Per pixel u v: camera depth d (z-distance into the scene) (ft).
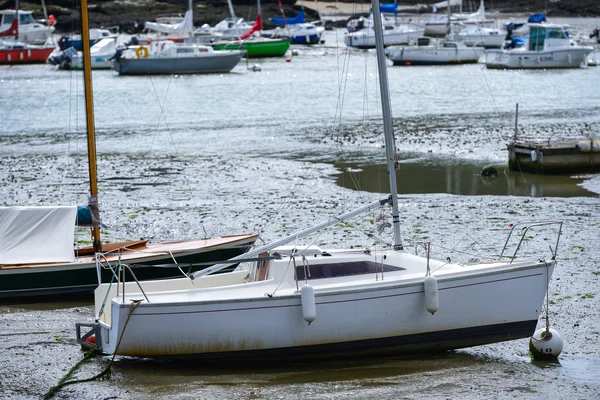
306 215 127.65
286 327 69.15
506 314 72.84
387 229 117.70
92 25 618.44
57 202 139.85
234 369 70.79
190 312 68.13
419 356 73.61
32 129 234.79
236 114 260.42
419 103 276.00
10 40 516.73
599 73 383.86
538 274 73.31
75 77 400.47
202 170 168.66
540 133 202.18
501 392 65.92
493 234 114.21
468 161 174.29
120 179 160.66
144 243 99.19
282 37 571.69
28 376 70.13
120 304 67.72
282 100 293.23
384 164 172.24
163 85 354.74
